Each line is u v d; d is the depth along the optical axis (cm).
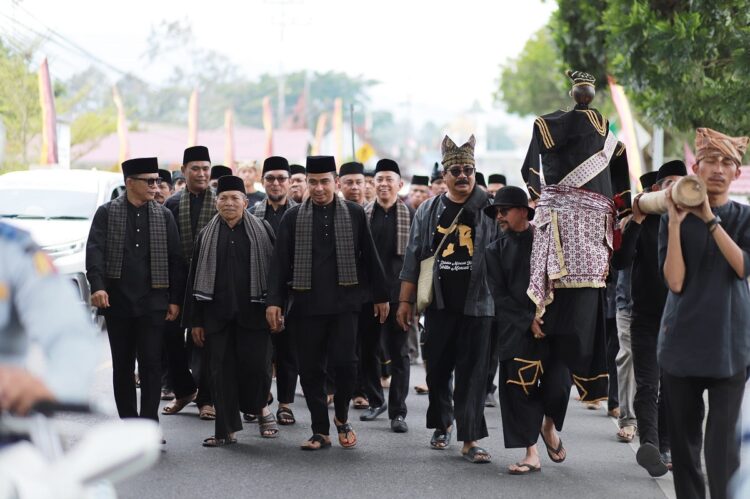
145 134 6975
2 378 379
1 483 374
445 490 938
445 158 1064
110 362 1694
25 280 399
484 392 1050
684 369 739
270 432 1175
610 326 1330
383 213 1388
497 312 988
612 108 4297
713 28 1738
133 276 1061
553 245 941
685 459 766
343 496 915
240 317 1106
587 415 1354
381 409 1330
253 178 1680
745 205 755
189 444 1126
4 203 2053
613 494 927
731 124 1783
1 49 3938
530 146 959
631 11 1859
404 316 1102
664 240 756
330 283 1093
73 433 1043
